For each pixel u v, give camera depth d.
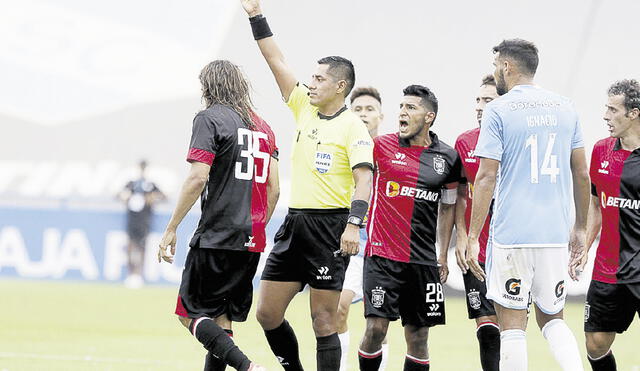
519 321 22.08
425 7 79.12
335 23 79.50
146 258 70.31
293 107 24.78
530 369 33.28
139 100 82.06
